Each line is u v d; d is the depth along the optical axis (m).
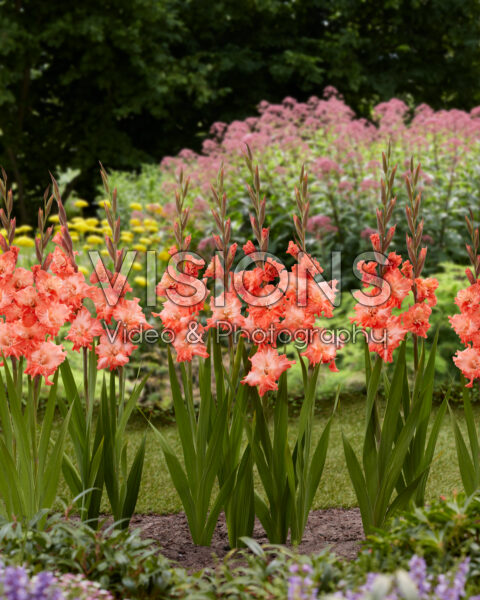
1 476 2.89
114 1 12.78
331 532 3.24
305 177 2.92
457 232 7.61
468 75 16.11
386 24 16.05
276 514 2.96
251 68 14.46
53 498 2.90
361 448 4.84
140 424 5.58
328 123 8.62
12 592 1.99
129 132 15.21
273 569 2.29
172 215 7.58
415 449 2.99
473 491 3.00
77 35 12.61
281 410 2.93
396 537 2.37
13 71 12.79
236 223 7.46
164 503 3.79
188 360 3.00
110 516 3.56
